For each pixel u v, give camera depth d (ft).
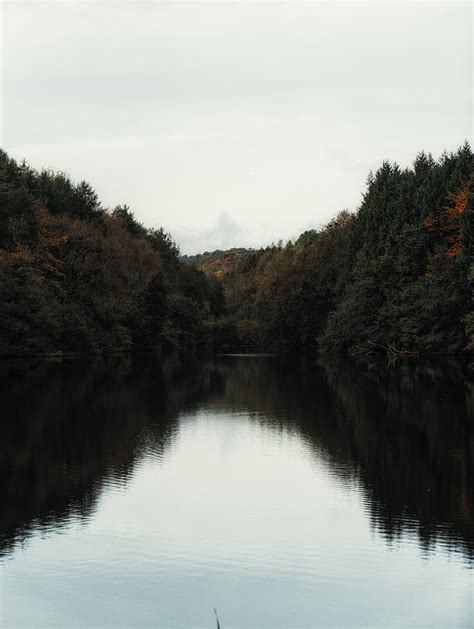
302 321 359.87
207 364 255.09
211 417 111.34
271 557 48.44
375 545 50.65
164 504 61.11
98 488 65.98
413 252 256.73
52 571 45.93
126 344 313.12
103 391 146.51
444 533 53.42
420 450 84.12
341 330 287.69
